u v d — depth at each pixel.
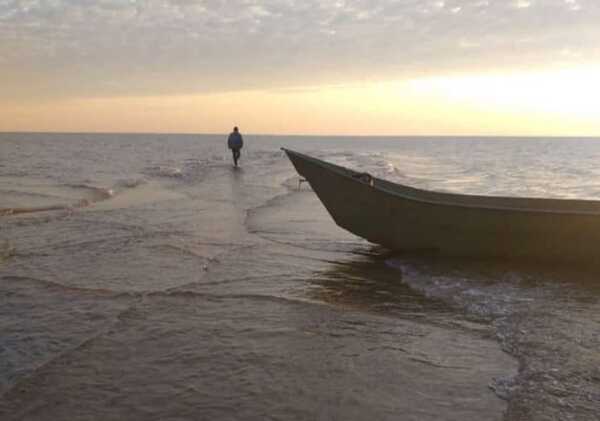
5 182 20.42
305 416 3.50
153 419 3.46
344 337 4.95
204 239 9.77
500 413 3.54
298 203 15.10
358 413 3.54
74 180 21.84
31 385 3.91
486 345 4.77
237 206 14.39
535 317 5.46
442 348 4.69
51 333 5.00
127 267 7.61
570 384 3.92
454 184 21.78
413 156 53.28
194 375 4.11
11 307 5.77
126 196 16.80
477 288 6.61
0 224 11.12
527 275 7.27
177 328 5.15
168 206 14.34
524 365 4.28
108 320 5.37
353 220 8.69
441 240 8.23
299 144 114.69
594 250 7.46
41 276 7.05
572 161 43.16
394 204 8.34
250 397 3.76
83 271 7.35
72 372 4.14
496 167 34.72
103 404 3.65
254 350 4.61
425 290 6.57
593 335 4.93
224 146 76.38
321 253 8.76
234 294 6.33
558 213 7.49
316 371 4.20
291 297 6.23
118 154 47.78
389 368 4.26
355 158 42.94
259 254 8.61
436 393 3.83
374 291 6.54
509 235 7.80
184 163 34.09
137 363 4.32
